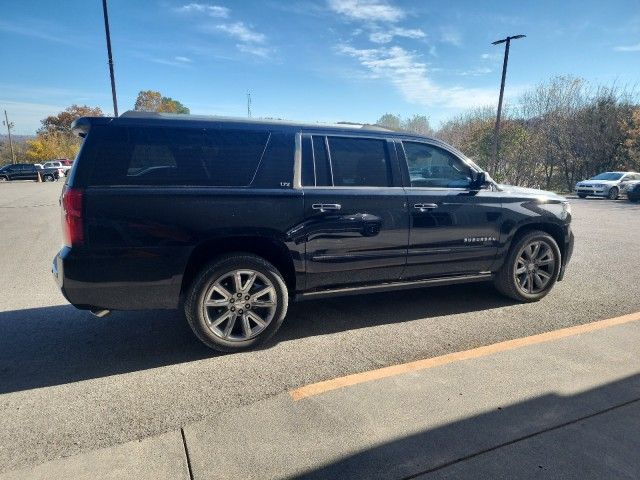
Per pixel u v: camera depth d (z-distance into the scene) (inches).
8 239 341.4
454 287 210.1
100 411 106.1
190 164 130.4
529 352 136.5
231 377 122.8
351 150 152.2
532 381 118.6
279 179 139.2
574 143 1247.5
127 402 110.2
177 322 163.3
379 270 156.6
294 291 148.2
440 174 168.2
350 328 158.6
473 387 115.6
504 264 182.1
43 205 613.9
